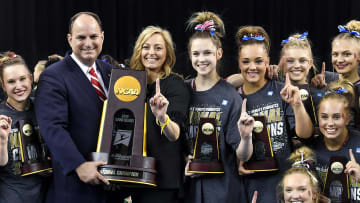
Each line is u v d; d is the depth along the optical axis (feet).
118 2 20.95
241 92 10.39
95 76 9.30
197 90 9.94
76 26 9.03
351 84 10.53
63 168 8.57
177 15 20.76
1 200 9.56
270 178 9.77
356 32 11.06
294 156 9.70
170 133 8.72
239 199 9.65
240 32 10.37
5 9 19.99
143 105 8.82
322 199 9.44
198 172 9.46
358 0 19.86
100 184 8.74
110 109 8.80
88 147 8.94
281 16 20.56
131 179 8.43
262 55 10.00
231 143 9.52
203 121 9.62
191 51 9.89
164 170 9.25
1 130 9.06
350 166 8.92
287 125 9.88
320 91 10.53
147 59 9.94
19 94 9.69
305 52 10.83
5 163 9.27
